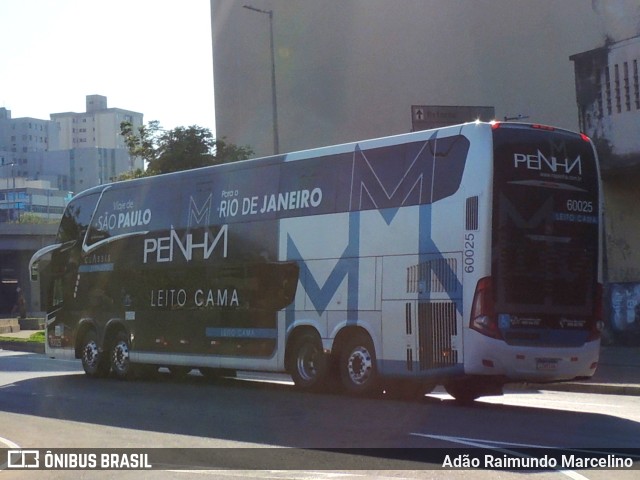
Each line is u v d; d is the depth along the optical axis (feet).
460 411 45.52
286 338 55.42
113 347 69.97
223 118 170.19
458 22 127.24
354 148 52.75
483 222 45.14
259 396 54.29
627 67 78.79
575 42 110.93
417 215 48.34
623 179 84.12
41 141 577.43
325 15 149.59
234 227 59.98
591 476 28.91
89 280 72.43
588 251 48.01
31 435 40.83
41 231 235.61
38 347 113.70
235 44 168.25
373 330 50.16
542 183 46.75
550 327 46.42
